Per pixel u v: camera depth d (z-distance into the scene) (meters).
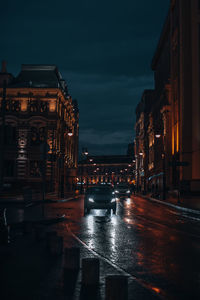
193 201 37.75
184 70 49.31
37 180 64.06
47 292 5.55
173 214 23.38
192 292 5.77
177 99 54.06
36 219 15.88
